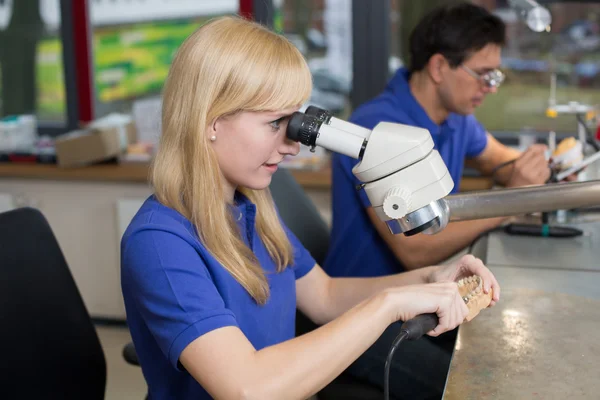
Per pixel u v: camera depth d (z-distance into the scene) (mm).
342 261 2137
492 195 1147
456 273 1464
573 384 1110
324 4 3363
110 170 3316
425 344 1814
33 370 1430
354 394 1764
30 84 3779
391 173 1104
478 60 2082
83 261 3520
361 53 3346
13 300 1428
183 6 3527
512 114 3227
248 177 1267
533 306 1419
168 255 1206
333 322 1184
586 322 1337
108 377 3061
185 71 1236
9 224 1475
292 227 2082
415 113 2176
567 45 3088
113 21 3617
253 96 1196
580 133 2350
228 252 1284
